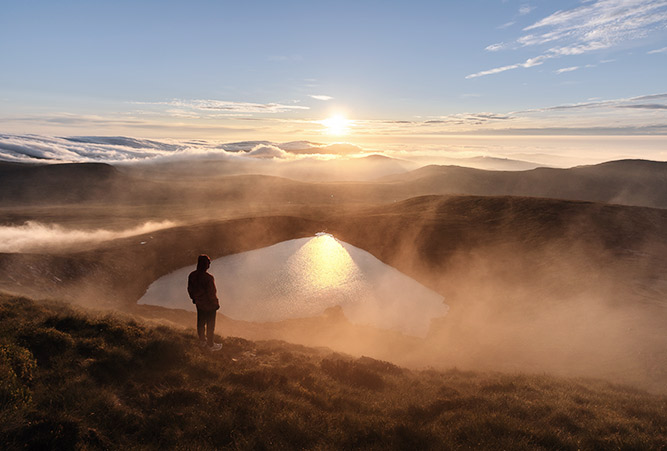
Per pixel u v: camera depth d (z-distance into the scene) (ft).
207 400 25.91
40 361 27.27
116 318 42.60
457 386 43.50
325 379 36.22
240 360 38.24
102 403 22.95
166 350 32.94
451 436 24.48
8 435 18.39
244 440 21.18
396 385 39.75
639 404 38.55
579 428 28.07
